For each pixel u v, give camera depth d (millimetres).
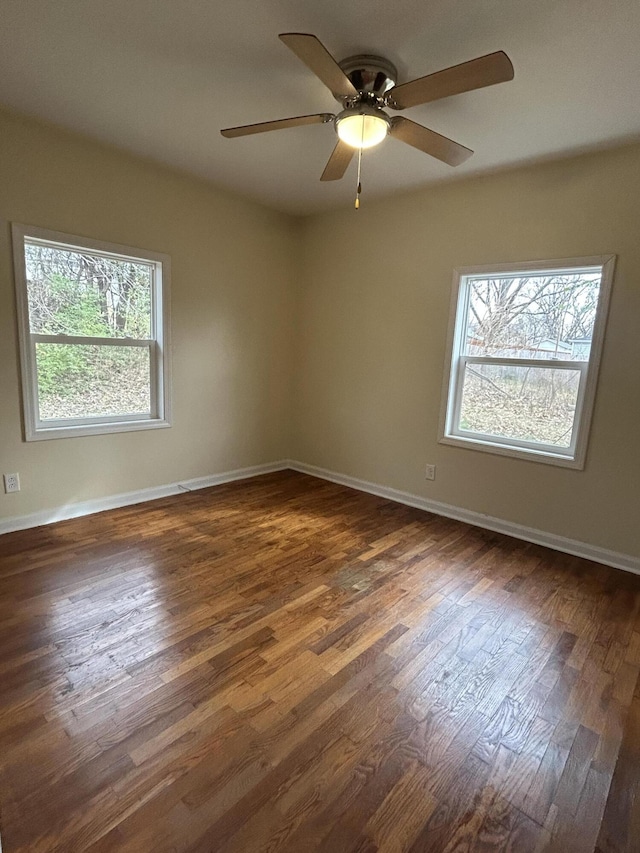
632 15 1666
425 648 2037
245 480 4441
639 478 2789
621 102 2248
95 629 2066
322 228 4332
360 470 4281
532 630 2201
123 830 1228
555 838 1265
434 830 1270
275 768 1429
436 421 3695
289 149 2988
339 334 4309
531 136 2621
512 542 3213
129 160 3234
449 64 2025
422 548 3062
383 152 2885
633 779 1449
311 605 2332
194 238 3725
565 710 1721
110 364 3457
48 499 3201
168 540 3027
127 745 1486
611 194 2754
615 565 2895
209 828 1244
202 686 1754
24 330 2926
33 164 2812
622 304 2764
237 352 4230
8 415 2943
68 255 3137
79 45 1980
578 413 3041
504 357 3355
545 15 1695
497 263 3246
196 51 2008
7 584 2414
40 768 1394
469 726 1629
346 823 1276
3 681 1739
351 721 1626
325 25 1804
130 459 3617
